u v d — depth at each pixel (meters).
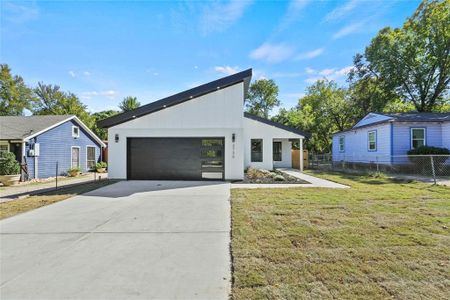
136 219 5.16
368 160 17.48
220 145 10.88
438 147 14.20
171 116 10.91
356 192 7.70
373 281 2.65
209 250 3.61
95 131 30.62
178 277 2.85
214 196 7.37
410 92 23.02
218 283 2.72
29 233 4.38
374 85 24.80
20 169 12.47
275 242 3.72
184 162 10.88
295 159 19.81
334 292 2.46
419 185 9.32
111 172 10.92
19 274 2.95
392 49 21.97
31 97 34.59
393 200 6.53
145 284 2.71
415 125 14.87
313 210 5.52
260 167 17.09
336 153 22.97
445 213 5.23
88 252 3.56
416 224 4.50
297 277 2.75
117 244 3.86
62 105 34.88
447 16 20.38
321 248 3.50
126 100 33.00
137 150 10.95
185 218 5.21
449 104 23.38
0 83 31.84
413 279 2.68
